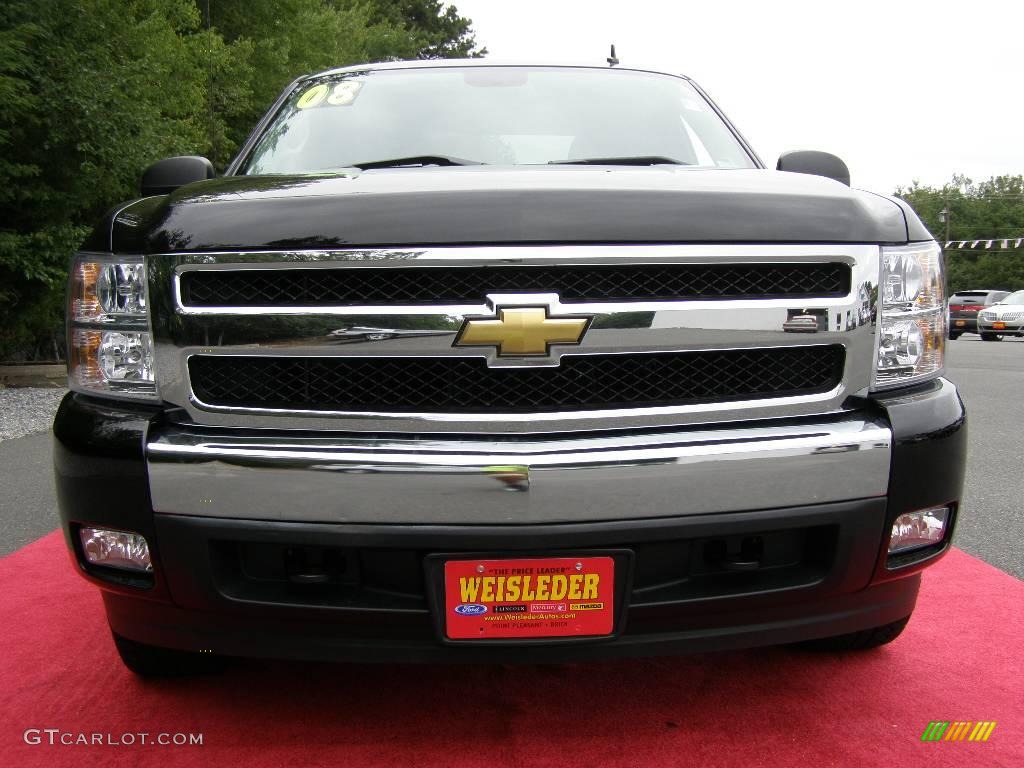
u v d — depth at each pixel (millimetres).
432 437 1762
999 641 2627
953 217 76562
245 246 1768
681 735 2070
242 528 1740
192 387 1812
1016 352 17219
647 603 1790
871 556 1865
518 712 2184
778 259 1812
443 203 1756
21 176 9680
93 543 1880
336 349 1757
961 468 1935
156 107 11273
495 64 3338
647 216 1774
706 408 1802
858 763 1952
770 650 2549
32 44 9516
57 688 2326
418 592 1794
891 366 1906
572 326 1741
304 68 19375
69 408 1901
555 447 1730
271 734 2078
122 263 1858
